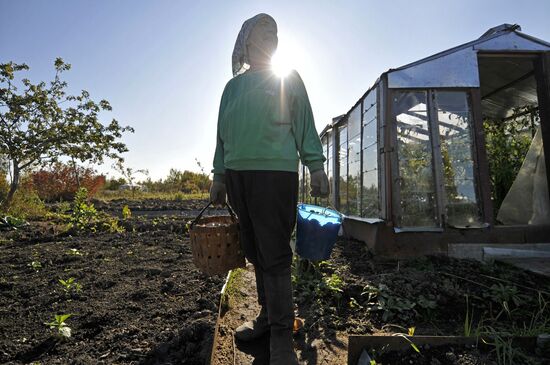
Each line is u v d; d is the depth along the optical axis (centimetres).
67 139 1070
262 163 194
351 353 191
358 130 598
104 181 2222
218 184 238
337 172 759
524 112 710
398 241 458
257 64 220
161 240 595
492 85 654
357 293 312
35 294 318
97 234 668
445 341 192
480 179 471
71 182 1755
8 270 403
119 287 337
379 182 488
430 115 479
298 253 343
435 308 285
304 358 219
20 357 211
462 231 459
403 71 474
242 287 346
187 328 238
